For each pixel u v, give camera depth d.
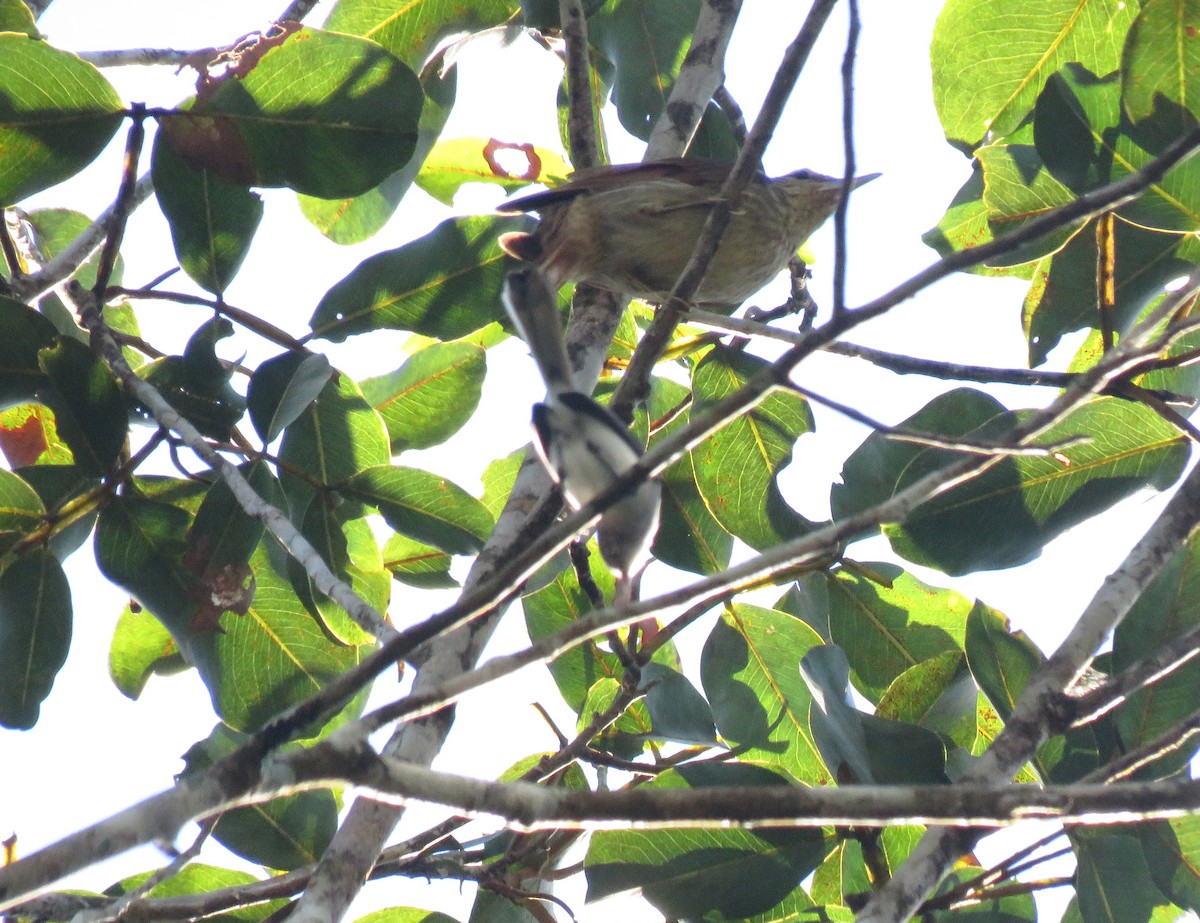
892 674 9.89
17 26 8.83
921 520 8.80
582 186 9.96
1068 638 6.77
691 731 9.05
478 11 11.55
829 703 7.81
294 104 8.57
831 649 8.20
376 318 9.59
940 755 7.80
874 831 7.93
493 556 7.54
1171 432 8.72
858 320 5.04
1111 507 8.73
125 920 7.70
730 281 10.88
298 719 4.51
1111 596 6.87
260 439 8.67
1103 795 5.02
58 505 8.60
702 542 10.00
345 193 8.65
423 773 4.77
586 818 4.95
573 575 10.37
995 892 7.61
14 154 8.35
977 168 10.93
